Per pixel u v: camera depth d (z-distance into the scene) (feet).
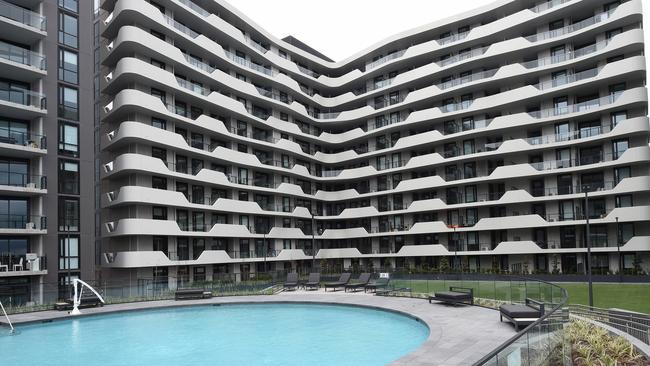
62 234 101.60
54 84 104.32
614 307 82.64
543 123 143.84
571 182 139.33
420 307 71.87
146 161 114.32
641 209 122.83
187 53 137.69
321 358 45.11
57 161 102.63
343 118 191.72
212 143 143.23
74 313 74.84
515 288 68.18
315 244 186.39
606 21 132.67
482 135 156.87
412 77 172.86
